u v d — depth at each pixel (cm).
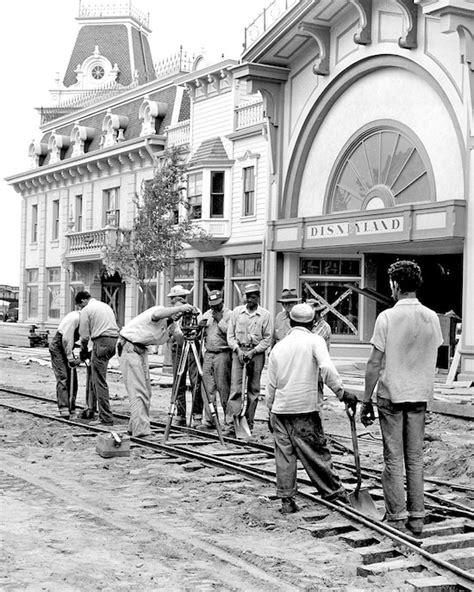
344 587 612
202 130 3406
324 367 791
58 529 768
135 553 695
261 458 1131
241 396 1294
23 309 4984
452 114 2219
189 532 764
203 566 663
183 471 1046
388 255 2823
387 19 2417
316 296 2852
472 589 604
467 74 2142
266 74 2802
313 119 2722
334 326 2839
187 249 3428
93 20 5416
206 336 1370
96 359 1411
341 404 1775
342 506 816
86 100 4869
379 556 681
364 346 2809
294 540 736
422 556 672
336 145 2666
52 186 4669
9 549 696
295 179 2811
